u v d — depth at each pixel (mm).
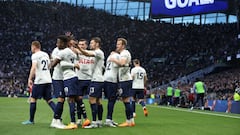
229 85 27703
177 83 35688
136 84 12367
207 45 45219
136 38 53094
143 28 54969
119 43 8188
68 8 58594
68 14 57812
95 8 59438
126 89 8289
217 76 33938
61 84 7891
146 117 11867
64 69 7672
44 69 8602
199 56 43094
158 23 54938
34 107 8539
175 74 40969
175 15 32906
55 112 7793
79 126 8234
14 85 42375
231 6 32031
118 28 55750
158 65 44906
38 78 8531
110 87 8266
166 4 33312
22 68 47688
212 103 20250
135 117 11859
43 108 15586
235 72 33594
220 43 44094
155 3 33812
